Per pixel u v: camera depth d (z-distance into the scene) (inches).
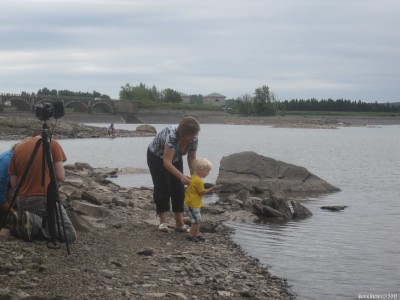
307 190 805.2
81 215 411.8
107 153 1764.3
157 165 388.2
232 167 815.7
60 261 279.6
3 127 2906.0
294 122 7372.1
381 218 567.2
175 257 331.0
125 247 337.1
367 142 3056.1
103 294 239.6
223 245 404.2
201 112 7544.3
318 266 364.8
